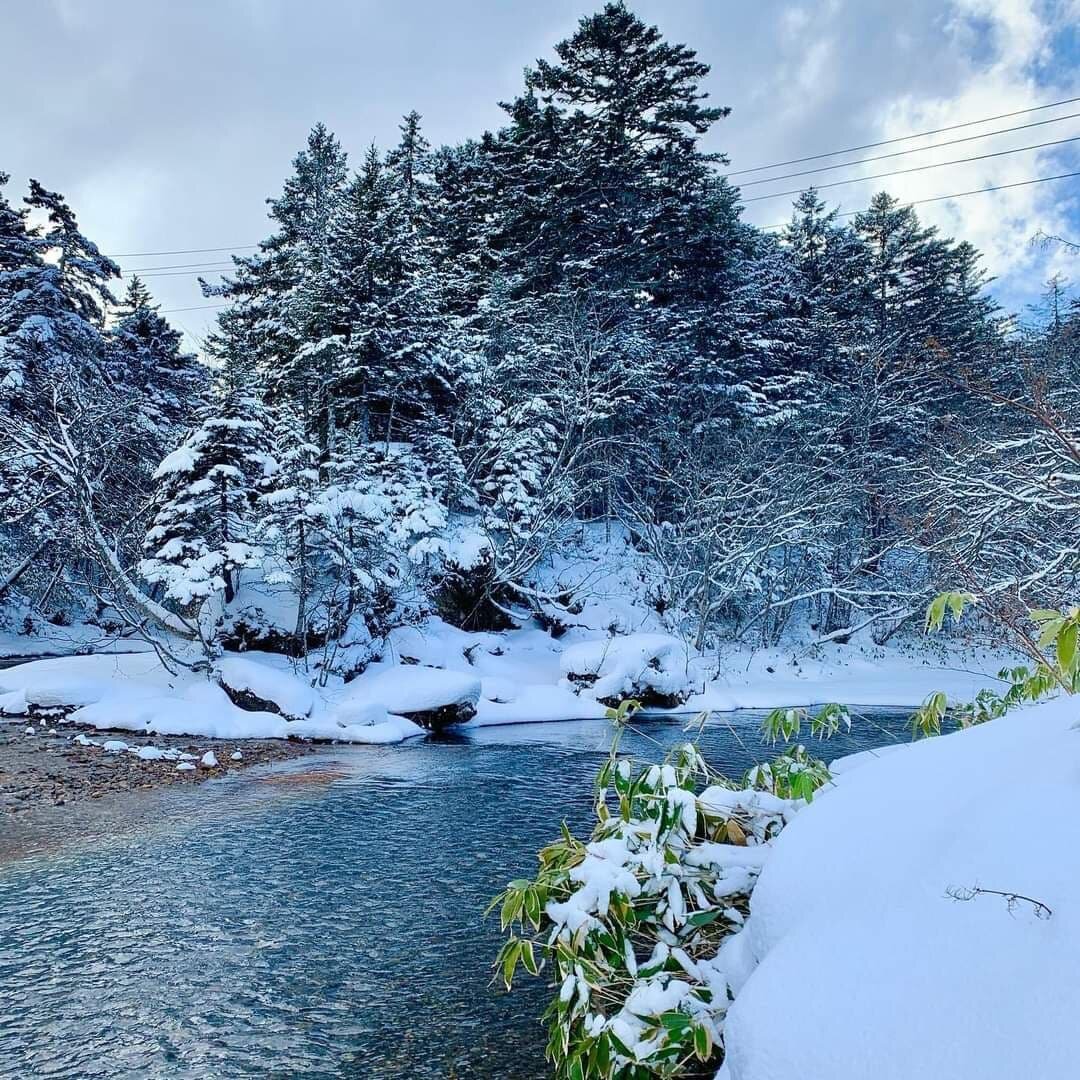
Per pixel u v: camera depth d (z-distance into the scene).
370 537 20.19
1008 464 15.84
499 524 24.97
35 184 29.91
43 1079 4.57
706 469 28.97
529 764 13.90
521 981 5.81
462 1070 4.65
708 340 31.97
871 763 3.04
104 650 26.50
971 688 23.94
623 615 26.73
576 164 30.28
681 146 31.56
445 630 23.30
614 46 30.73
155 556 18.11
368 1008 5.40
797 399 32.31
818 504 26.94
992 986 1.55
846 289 38.00
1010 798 2.09
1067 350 22.91
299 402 26.00
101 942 6.44
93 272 30.91
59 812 10.26
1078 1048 1.33
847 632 26.81
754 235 38.88
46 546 25.88
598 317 29.42
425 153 38.03
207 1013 5.32
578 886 3.14
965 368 17.41
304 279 27.61
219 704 16.53
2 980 5.77
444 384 26.80
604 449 29.81
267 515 18.52
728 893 3.02
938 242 36.66
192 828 9.73
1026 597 12.44
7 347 23.70
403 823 10.07
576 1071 2.61
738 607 29.56
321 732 15.71
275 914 7.07
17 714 16.58
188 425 22.73
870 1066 1.57
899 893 2.00
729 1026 1.92
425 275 27.31
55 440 19.11
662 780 3.18
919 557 26.52
